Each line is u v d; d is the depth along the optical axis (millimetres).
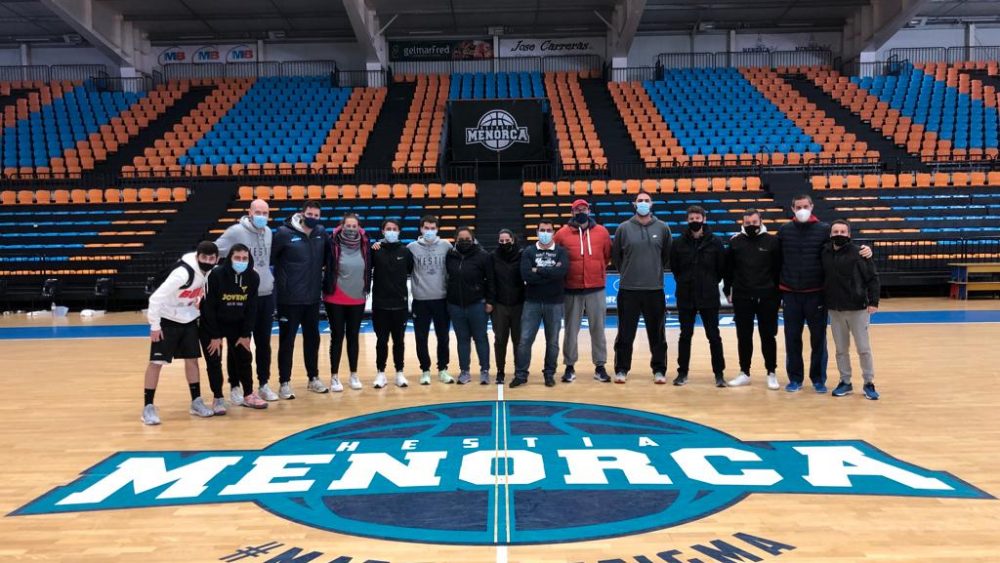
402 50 22922
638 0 17328
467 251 5977
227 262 4980
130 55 21469
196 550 2760
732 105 19688
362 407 5203
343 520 3021
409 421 4727
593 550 2701
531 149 18500
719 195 15273
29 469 3824
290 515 3092
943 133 18234
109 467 3830
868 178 15656
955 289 13148
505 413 4918
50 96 20797
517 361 5973
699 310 5844
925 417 4688
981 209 14727
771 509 3088
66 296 13133
